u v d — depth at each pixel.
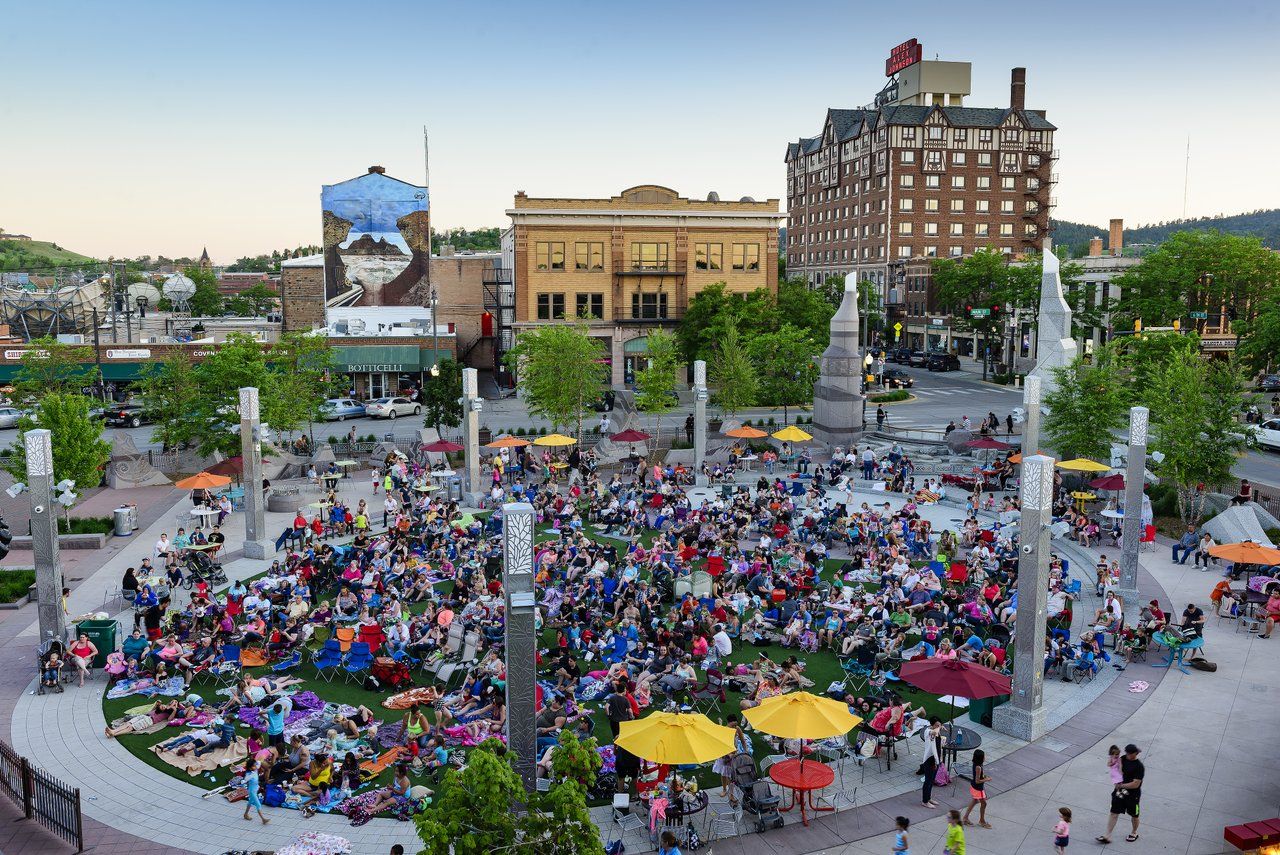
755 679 23.78
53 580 25.11
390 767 19.78
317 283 94.12
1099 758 20.58
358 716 21.83
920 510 43.94
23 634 27.84
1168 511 42.47
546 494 41.69
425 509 39.38
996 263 105.31
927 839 17.47
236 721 22.09
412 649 25.39
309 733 21.12
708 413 72.62
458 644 25.19
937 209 132.75
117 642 26.59
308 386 53.84
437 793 18.67
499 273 91.94
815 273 158.75
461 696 22.42
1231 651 26.62
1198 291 90.25
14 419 64.12
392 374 81.00
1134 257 106.19
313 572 30.77
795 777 17.61
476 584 29.08
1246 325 74.31
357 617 27.78
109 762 20.17
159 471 49.34
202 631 26.17
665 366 61.19
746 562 32.25
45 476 24.81
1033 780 19.66
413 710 20.47
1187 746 21.03
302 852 16.39
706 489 47.50
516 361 68.31
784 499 41.25
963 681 19.62
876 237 135.75
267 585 29.22
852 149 141.88
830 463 51.81
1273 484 47.50
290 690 23.77
